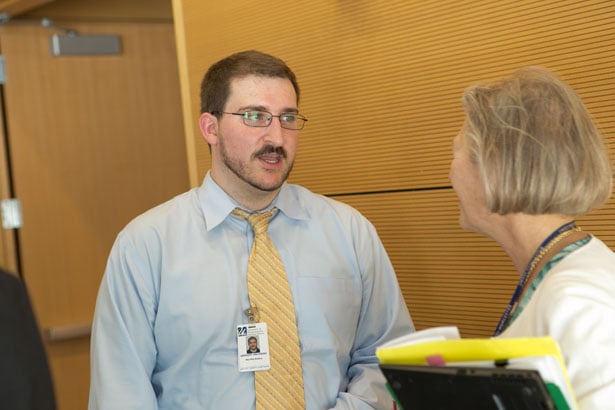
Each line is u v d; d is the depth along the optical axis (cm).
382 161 301
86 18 518
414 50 284
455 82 272
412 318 299
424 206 289
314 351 232
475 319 278
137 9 532
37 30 505
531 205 159
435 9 276
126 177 530
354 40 305
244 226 237
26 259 504
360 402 230
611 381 138
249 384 223
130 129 530
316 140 325
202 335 223
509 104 163
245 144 225
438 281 288
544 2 244
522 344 133
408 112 289
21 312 131
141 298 226
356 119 308
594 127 162
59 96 511
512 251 170
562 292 146
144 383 222
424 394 145
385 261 256
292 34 329
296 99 237
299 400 225
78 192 516
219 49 362
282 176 229
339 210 252
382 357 148
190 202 239
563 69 242
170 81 542
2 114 498
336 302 239
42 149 507
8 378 123
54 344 506
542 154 157
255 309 227
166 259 227
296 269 237
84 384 516
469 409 138
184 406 224
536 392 126
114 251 230
